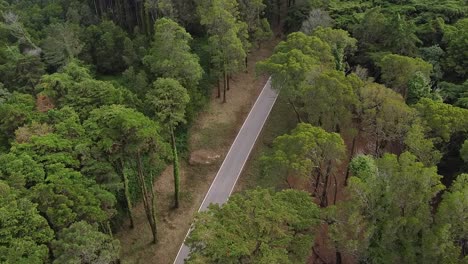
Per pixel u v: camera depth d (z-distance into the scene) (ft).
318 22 252.83
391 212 135.13
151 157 172.45
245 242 123.44
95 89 192.75
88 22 321.11
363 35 245.65
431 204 161.27
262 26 281.74
